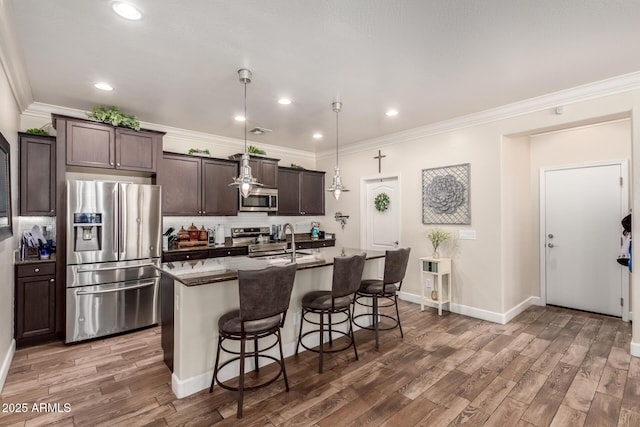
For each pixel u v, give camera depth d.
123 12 1.96
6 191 2.52
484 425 1.99
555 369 2.67
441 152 4.36
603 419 2.03
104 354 3.01
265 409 2.16
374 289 3.20
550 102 3.35
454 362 2.81
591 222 4.21
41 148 3.36
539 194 4.61
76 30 2.15
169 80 2.96
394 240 5.09
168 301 2.66
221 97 3.38
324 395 2.32
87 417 2.08
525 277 4.44
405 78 2.93
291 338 3.00
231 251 4.74
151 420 2.05
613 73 2.83
